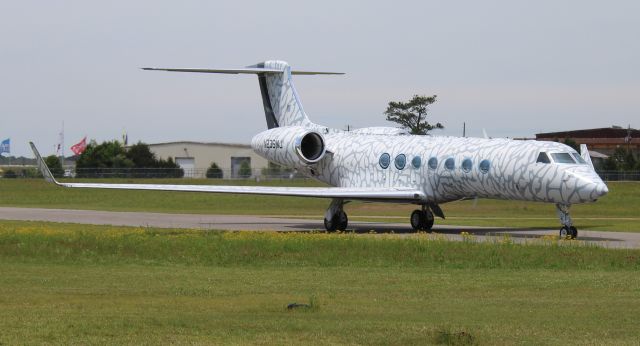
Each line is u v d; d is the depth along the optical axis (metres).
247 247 67.25
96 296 46.69
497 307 43.38
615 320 39.69
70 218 118.38
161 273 55.94
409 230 101.00
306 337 35.94
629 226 104.06
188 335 36.34
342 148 109.19
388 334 36.44
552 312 41.81
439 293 47.97
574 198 83.75
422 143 100.25
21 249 66.88
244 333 36.69
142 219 117.56
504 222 114.38
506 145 90.81
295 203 161.12
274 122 117.81
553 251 65.12
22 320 39.28
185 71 106.81
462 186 94.12
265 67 118.25
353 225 110.56
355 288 49.75
